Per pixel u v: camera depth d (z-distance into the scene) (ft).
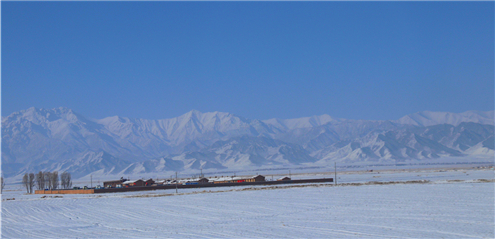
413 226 177.37
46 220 229.86
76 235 179.01
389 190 354.95
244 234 170.60
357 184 470.80
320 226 183.93
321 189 399.85
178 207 274.36
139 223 209.36
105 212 260.01
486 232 162.71
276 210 243.81
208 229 184.85
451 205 239.71
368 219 198.70
